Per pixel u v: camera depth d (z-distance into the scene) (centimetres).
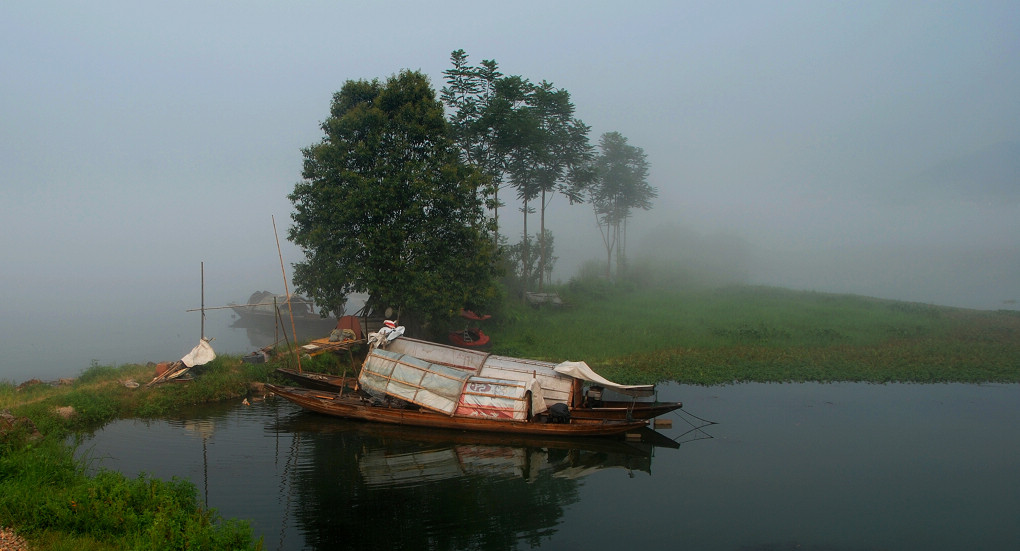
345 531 1105
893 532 1084
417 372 1783
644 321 3222
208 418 1817
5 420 1285
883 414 1789
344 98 2572
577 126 3494
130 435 1639
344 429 1730
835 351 2520
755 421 1747
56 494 956
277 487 1309
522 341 2791
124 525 861
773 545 1045
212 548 801
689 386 2122
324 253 2422
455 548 1048
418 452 1550
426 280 2333
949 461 1427
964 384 2102
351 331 2420
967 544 1034
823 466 1414
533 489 1316
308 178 2536
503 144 3147
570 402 1744
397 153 2369
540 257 4097
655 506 1221
